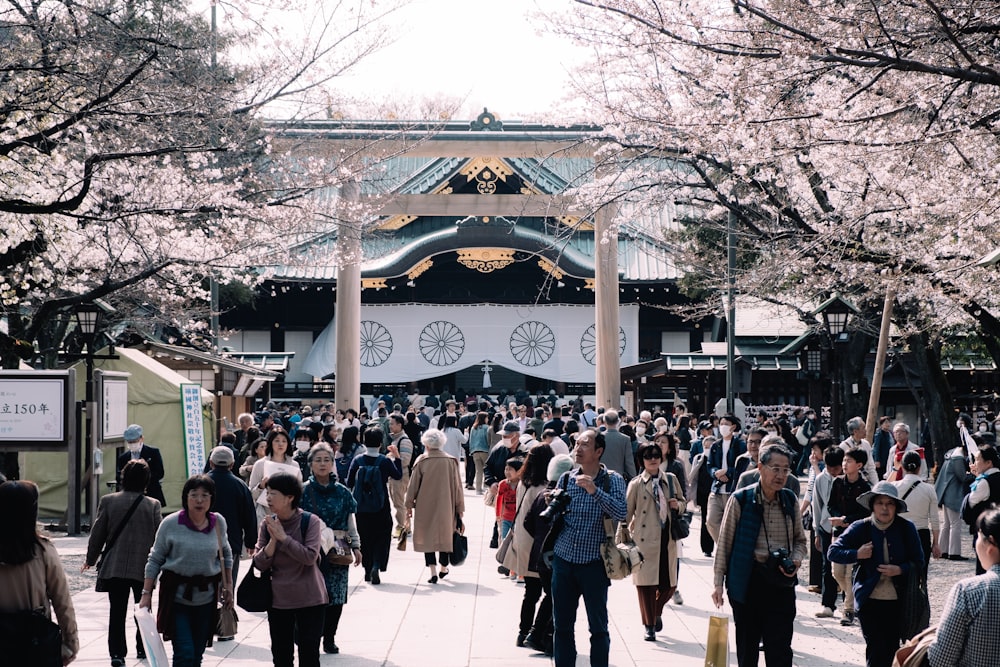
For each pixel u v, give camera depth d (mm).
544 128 32469
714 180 20328
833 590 10812
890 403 31500
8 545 5629
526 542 9891
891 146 11008
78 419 16531
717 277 22141
